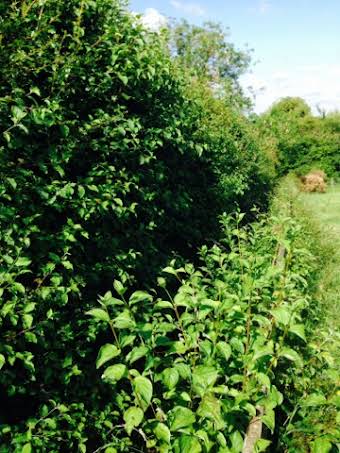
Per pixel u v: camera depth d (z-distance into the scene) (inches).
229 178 293.0
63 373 102.7
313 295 201.9
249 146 426.0
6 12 107.9
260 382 74.3
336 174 959.0
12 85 105.3
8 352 87.0
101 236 128.3
